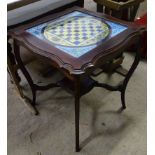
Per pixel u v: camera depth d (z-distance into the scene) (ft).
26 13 4.48
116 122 4.37
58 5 4.91
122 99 4.50
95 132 4.18
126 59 6.00
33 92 4.57
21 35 3.59
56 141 4.07
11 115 4.58
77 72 2.87
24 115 4.58
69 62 3.00
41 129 4.29
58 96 4.99
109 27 3.75
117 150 3.88
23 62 4.37
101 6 5.16
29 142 4.07
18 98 4.96
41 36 3.56
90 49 3.23
